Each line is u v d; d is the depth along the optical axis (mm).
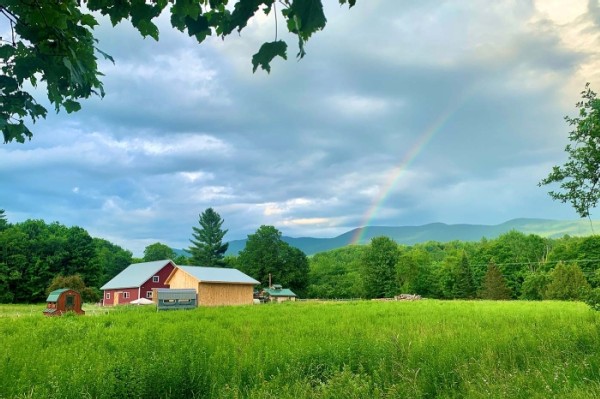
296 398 6371
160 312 30156
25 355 9867
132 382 6836
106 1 3838
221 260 107250
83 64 4453
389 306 36781
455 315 24000
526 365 8469
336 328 16359
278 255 102312
